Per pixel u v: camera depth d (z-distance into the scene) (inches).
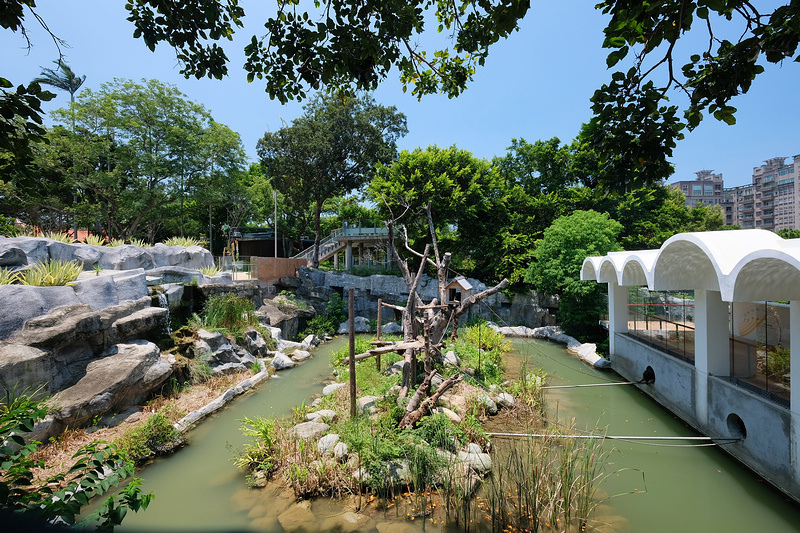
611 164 146.9
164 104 1096.8
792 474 282.0
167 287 577.9
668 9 119.7
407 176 1063.6
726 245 326.0
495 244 1067.3
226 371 531.5
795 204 3361.2
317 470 287.1
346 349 643.5
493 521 247.8
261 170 1945.1
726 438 353.4
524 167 1221.7
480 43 193.8
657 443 372.5
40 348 350.0
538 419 413.7
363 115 1141.7
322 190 1153.4
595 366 657.0
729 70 122.1
